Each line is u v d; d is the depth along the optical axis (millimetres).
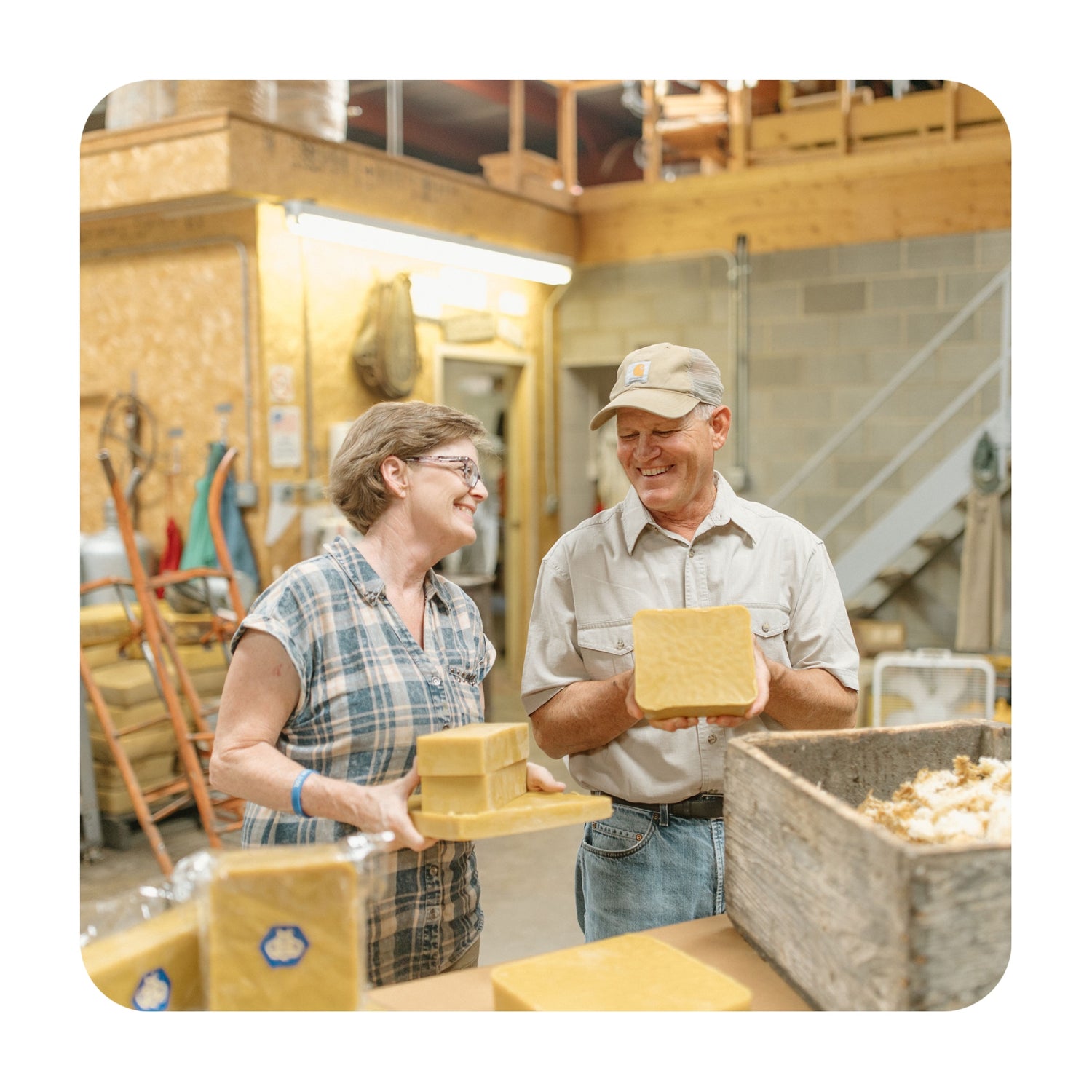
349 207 5434
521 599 7309
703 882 1817
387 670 1586
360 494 1641
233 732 1541
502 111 7719
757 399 6797
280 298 5211
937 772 1501
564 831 4414
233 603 4156
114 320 5480
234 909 1224
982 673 4688
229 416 5191
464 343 6590
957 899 1109
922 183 6258
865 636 6129
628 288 7176
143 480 5414
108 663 4383
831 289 6547
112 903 1281
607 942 1381
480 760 1418
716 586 1865
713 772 1809
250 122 4879
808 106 6734
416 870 1599
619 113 8047
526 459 7223
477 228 6340
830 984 1227
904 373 6211
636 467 1816
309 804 1464
